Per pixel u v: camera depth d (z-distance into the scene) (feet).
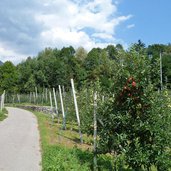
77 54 318.24
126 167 36.94
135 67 29.99
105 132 32.14
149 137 29.60
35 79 281.74
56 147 46.93
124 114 30.53
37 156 44.24
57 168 34.65
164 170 29.35
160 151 28.99
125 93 29.96
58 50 360.28
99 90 35.81
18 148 50.16
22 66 324.80
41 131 72.13
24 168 37.37
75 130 80.12
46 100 180.65
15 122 93.45
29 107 181.27
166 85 30.66
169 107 29.58
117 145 30.68
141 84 29.37
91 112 49.29
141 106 29.45
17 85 288.10
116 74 30.55
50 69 278.67
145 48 30.83
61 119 110.11
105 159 39.45
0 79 283.59
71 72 271.08
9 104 225.97
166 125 29.30
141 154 28.53
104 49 258.98
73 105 78.89
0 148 49.80
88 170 34.73
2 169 36.78
